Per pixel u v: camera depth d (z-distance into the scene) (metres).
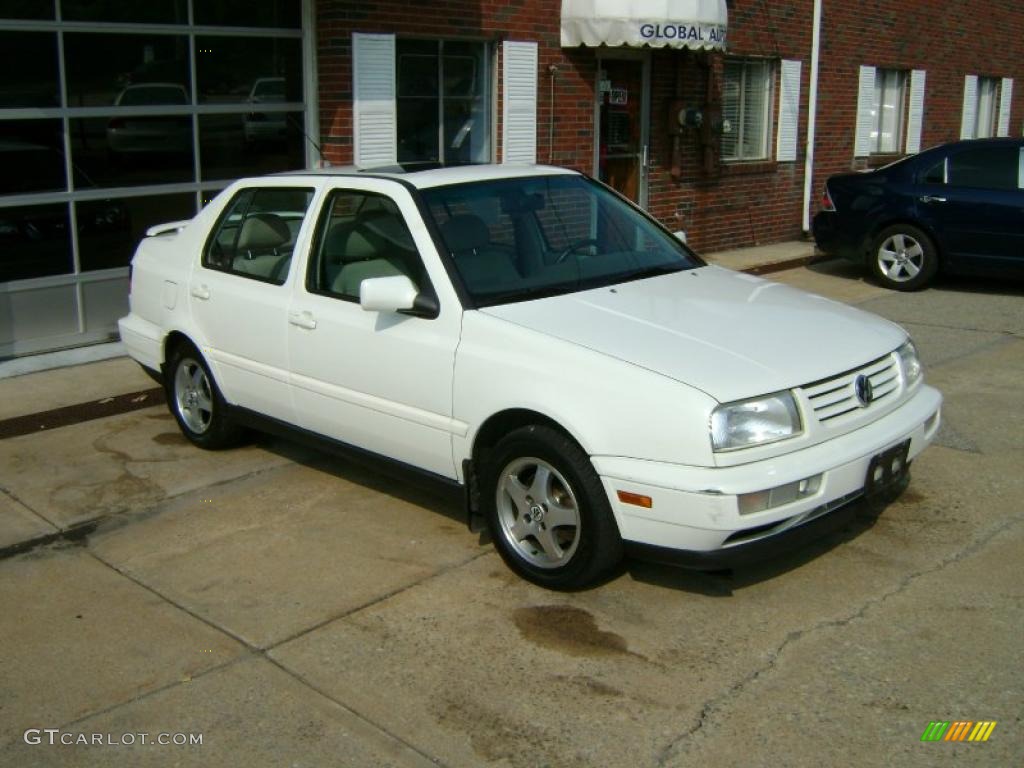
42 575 4.93
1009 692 3.79
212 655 4.20
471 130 10.48
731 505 4.00
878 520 5.28
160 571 4.95
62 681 4.04
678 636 4.23
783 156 14.05
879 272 11.36
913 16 16.08
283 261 5.73
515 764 3.48
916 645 4.11
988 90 19.06
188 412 6.56
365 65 9.23
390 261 5.15
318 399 5.48
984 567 4.76
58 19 7.93
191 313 6.27
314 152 9.44
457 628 4.34
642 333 4.54
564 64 10.94
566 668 4.03
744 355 4.37
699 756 3.48
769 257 13.15
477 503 4.86
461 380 4.71
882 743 3.52
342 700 3.86
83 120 8.20
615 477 4.20
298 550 5.12
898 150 16.81
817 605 4.45
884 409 4.62
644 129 12.09
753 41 13.12
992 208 10.55
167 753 3.58
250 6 8.93
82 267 8.44
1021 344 8.81
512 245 5.18
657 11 10.55
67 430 6.91
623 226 5.72
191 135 8.81
